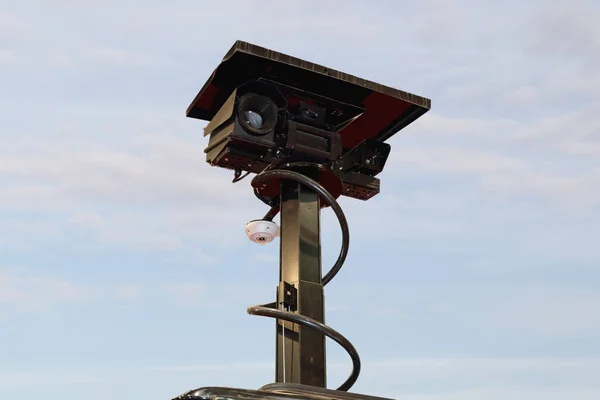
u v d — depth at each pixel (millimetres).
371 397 5109
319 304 6129
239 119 6117
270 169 6535
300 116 6500
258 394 4430
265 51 6066
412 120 7141
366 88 6531
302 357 5840
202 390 4312
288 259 6312
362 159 7109
